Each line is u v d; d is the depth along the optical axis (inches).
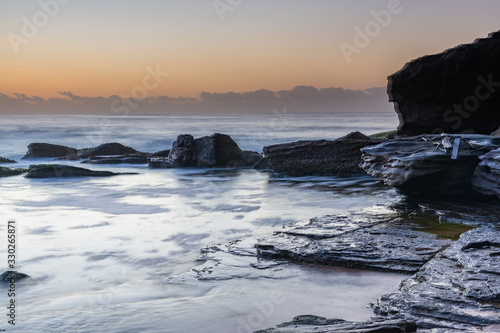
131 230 432.5
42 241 392.8
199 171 1047.0
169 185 792.3
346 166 862.5
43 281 290.2
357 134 978.7
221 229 431.8
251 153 1198.3
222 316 219.5
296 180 832.9
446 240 331.0
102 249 366.0
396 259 290.2
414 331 188.5
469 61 652.1
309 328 185.8
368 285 259.1
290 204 569.0
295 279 276.1
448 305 211.9
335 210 521.0
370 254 301.3
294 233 369.4
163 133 3112.7
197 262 329.1
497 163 436.1
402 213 442.3
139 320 214.1
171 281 280.7
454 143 475.2
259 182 821.2
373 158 518.9
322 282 268.1
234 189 727.7
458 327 191.2
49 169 938.1
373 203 559.5
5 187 785.6
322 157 887.1
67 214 520.4
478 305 210.1
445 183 475.2
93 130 3457.2
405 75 687.7
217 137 1127.6
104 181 864.9
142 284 280.5
